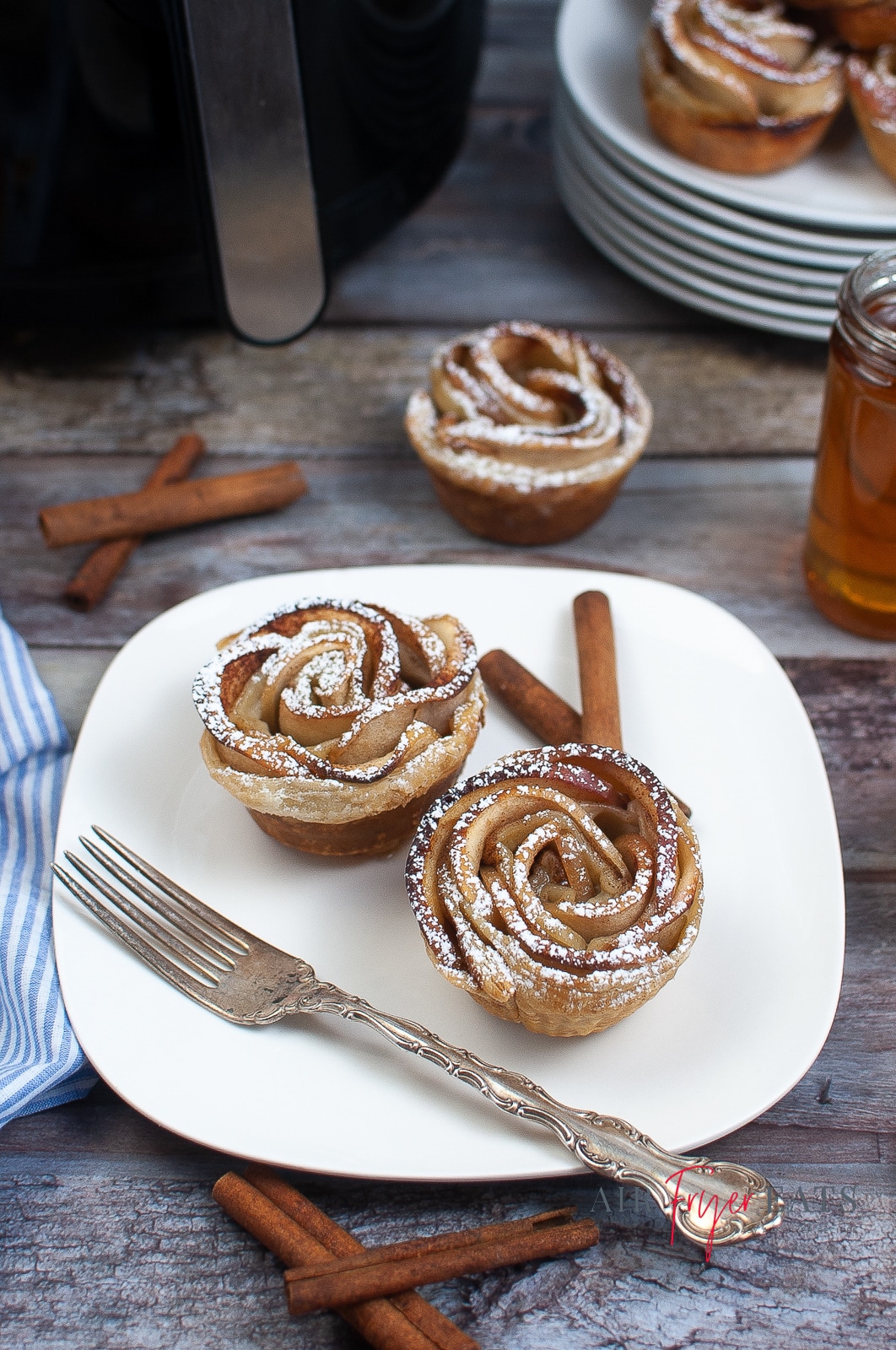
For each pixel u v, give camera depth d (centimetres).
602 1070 51
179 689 60
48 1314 49
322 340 75
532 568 63
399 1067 52
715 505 69
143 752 59
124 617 65
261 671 56
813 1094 53
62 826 57
